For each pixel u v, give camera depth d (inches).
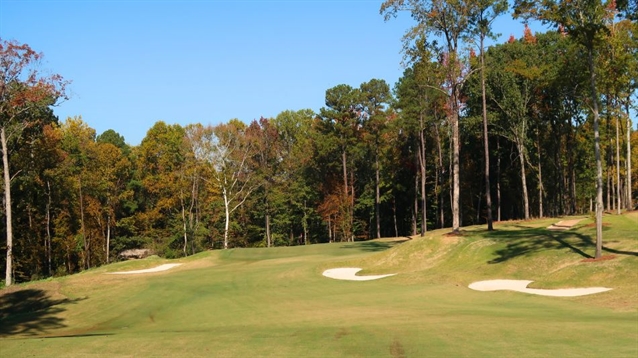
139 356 478.3
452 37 1354.6
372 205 3038.9
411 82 2133.4
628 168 1866.4
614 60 899.4
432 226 3120.1
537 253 1045.8
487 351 421.7
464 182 2898.6
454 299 795.4
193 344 518.0
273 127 3304.6
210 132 2568.9
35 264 2177.7
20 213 2043.6
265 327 630.5
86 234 2484.0
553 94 2159.2
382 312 698.8
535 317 588.4
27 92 1352.1
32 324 848.3
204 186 2888.8
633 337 448.1
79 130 2600.9
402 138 2805.1
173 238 2728.8
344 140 2832.2
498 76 2144.4
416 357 415.2
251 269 1401.3
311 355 444.1
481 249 1186.0
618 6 911.0
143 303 973.2
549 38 2052.2
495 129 2354.8
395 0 1296.8
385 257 1342.3
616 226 1318.9
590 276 818.8
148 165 3088.1
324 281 1132.5
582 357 390.0
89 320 865.5
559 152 2448.3
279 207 2992.1
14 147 1740.9
